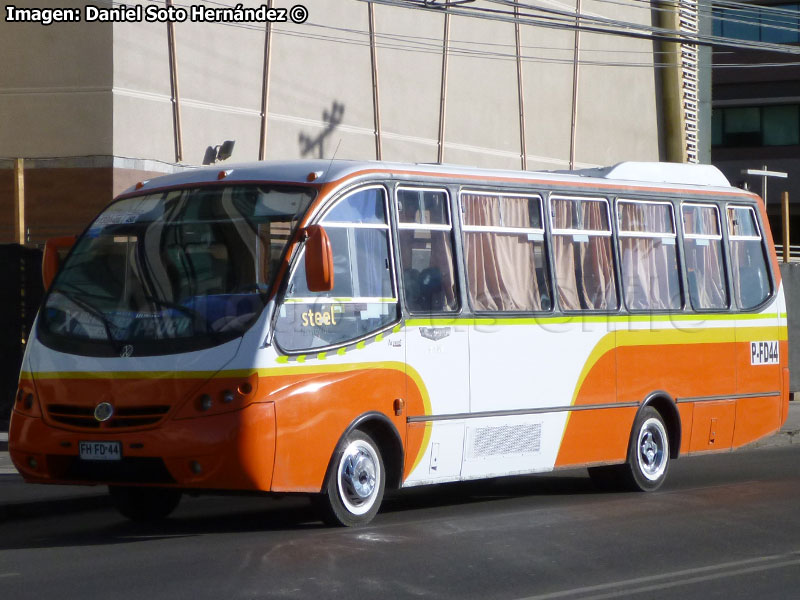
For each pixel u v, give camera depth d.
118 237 13.68
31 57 26.61
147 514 14.48
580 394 16.22
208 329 12.63
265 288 12.75
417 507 15.70
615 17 42.41
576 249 16.45
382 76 33.41
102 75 26.28
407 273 14.16
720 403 18.39
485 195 15.31
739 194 19.25
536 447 15.62
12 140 26.73
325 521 13.30
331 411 13.03
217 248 13.16
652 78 44.38
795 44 71.19
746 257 19.20
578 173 18.12
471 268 14.98
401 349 13.91
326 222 13.30
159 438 12.35
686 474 19.61
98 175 26.22
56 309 13.51
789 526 14.02
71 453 12.75
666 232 17.88
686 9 44.81
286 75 30.55
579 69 40.78
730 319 18.62
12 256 22.84
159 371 12.55
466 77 36.28
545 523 14.05
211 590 10.27
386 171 14.12
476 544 12.55
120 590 10.27
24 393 13.26
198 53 28.25
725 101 72.56
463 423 14.64
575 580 10.95
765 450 23.75
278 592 10.20
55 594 10.12
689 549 12.53
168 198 13.79
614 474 17.23
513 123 38.03
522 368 15.45
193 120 28.11
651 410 17.36
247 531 13.45
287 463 12.56
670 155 44.94
